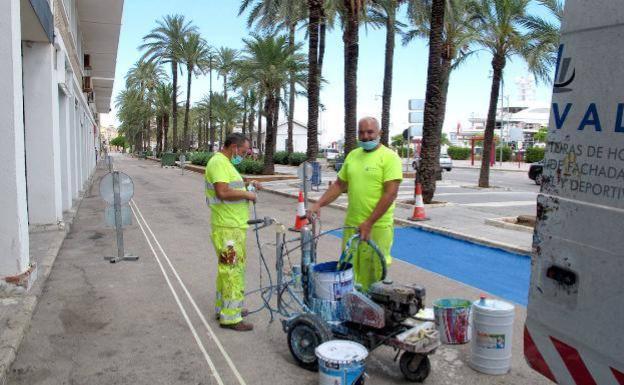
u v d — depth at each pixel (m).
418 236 10.95
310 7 21.62
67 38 14.82
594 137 2.51
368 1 21.17
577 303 2.57
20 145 6.38
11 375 4.37
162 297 6.51
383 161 4.83
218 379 4.34
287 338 4.73
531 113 93.19
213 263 8.32
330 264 4.67
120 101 85.75
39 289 6.45
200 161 38.06
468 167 45.66
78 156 19.09
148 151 75.12
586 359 2.53
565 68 2.69
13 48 6.19
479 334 4.49
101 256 8.80
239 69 29.94
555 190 2.73
